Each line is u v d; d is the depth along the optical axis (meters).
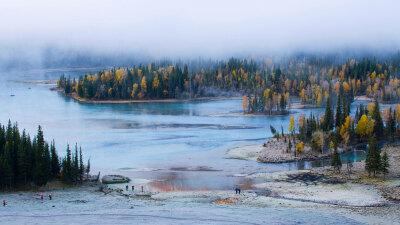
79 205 84.25
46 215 74.81
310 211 79.38
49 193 96.38
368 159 110.31
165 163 138.00
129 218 72.75
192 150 159.12
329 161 136.38
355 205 85.50
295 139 164.88
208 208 82.12
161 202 88.69
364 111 196.38
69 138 185.88
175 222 69.75
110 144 172.00
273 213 77.12
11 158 102.12
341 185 103.19
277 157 141.12
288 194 96.44
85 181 111.94
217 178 116.31
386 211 79.75
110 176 115.81
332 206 84.44
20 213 76.06
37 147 107.44
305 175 115.88
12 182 100.94
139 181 113.88
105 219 72.00
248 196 95.19
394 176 108.75
